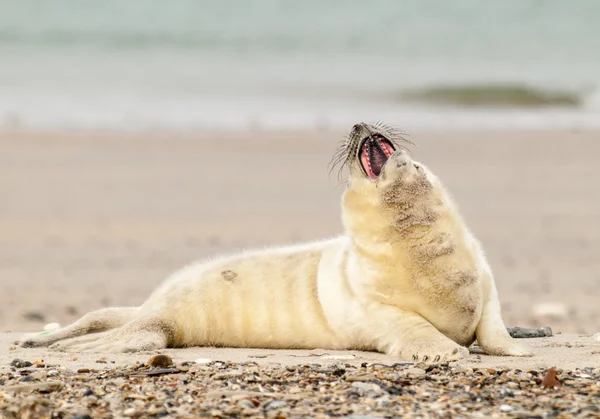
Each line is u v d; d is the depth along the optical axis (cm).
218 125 11312
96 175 8650
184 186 8256
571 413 1995
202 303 3023
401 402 2105
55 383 2241
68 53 17062
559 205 7575
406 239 2719
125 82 14388
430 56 18025
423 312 2794
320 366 2502
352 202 2791
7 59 16162
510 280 5350
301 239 6344
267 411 2039
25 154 9444
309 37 19400
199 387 2248
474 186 8250
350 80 15212
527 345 2788
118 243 6300
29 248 6153
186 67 16125
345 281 2906
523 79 15650
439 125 11588
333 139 10594
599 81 15588
